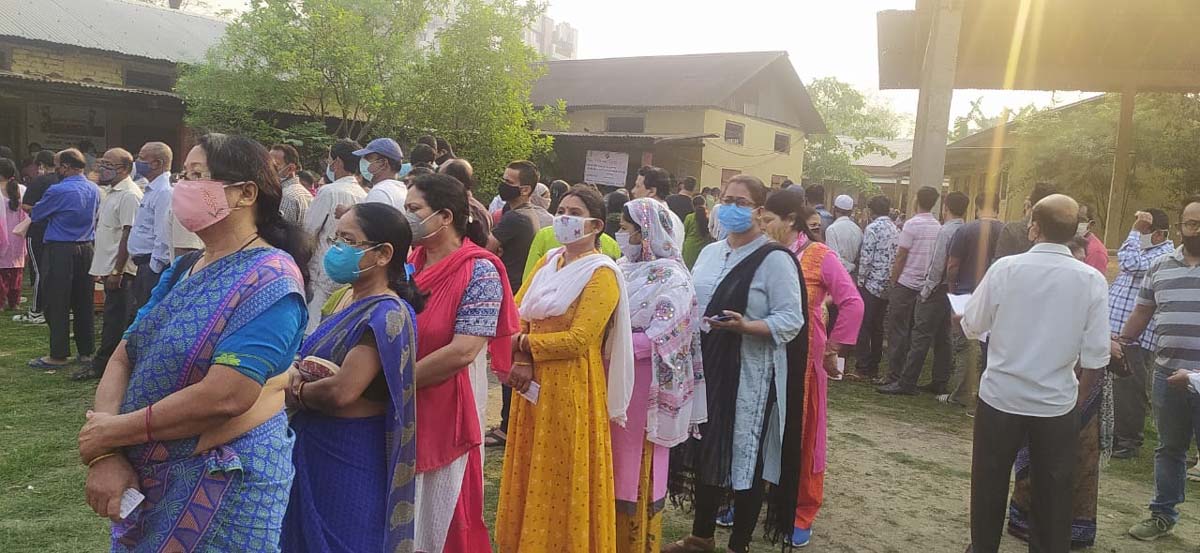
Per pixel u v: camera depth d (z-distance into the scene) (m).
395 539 2.42
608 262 3.13
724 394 3.59
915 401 7.27
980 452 3.59
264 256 2.02
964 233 6.89
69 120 16.97
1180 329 4.30
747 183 3.62
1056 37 11.34
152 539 1.93
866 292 8.11
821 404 4.08
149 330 1.98
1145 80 12.31
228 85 13.79
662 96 23.38
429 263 2.96
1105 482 5.39
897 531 4.35
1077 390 3.49
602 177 20.95
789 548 3.94
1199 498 5.14
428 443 2.74
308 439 2.42
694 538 3.86
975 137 20.70
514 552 3.19
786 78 26.17
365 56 13.97
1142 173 17.36
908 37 11.30
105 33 16.88
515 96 15.87
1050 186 5.65
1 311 8.78
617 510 3.34
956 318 4.10
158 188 5.63
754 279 3.60
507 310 2.91
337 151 5.23
